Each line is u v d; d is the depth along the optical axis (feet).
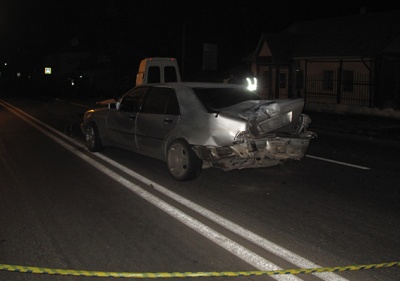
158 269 13.55
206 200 20.52
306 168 27.81
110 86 160.35
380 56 69.77
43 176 25.11
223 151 21.79
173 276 12.98
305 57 82.43
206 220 17.80
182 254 14.61
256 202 20.31
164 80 57.77
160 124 25.05
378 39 72.28
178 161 23.79
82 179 24.36
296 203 20.25
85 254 14.66
